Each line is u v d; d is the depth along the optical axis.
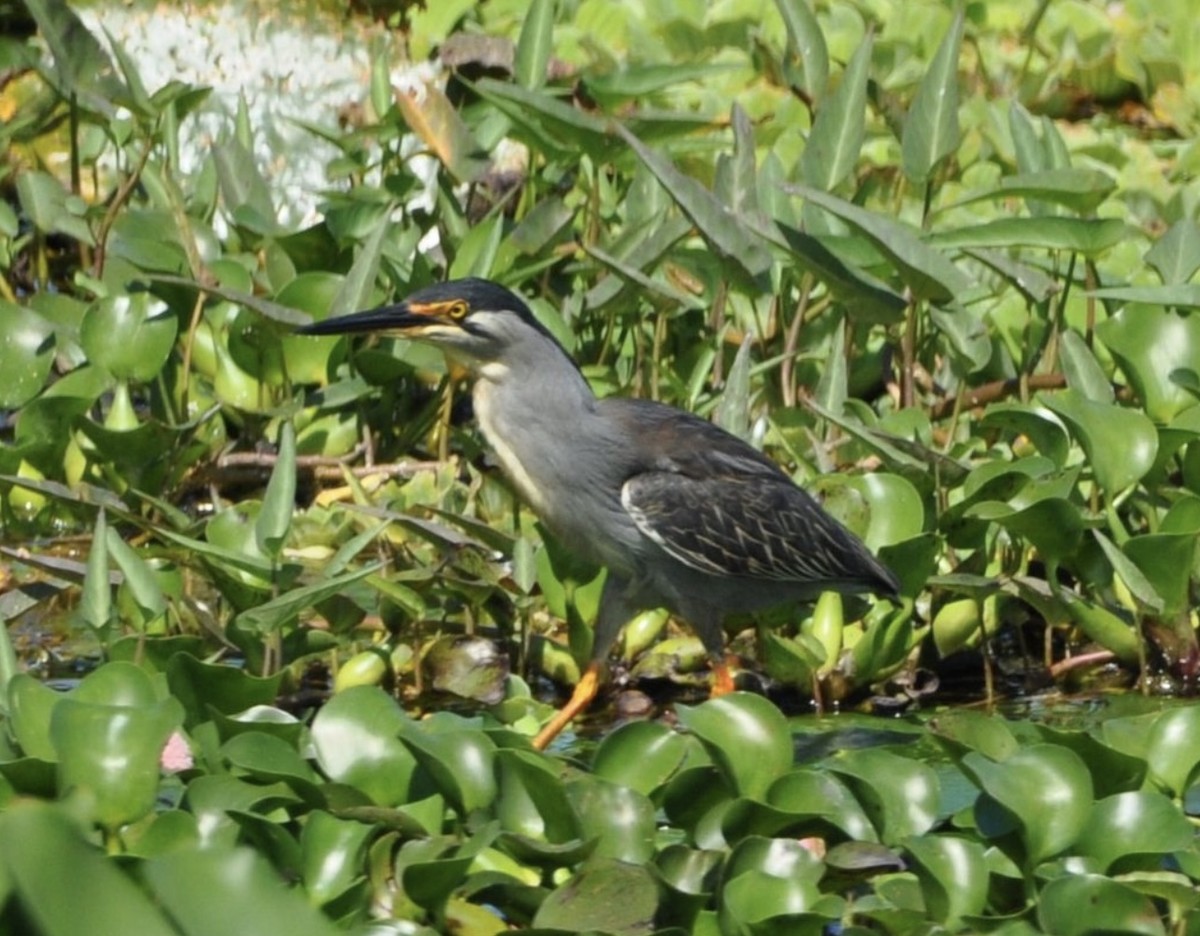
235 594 11.23
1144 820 7.82
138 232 14.66
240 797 7.93
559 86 16.16
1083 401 11.55
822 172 13.76
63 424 12.68
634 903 7.53
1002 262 12.91
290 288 13.48
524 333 11.09
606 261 12.40
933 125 13.20
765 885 7.42
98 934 4.62
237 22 17.91
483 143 15.11
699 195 12.19
